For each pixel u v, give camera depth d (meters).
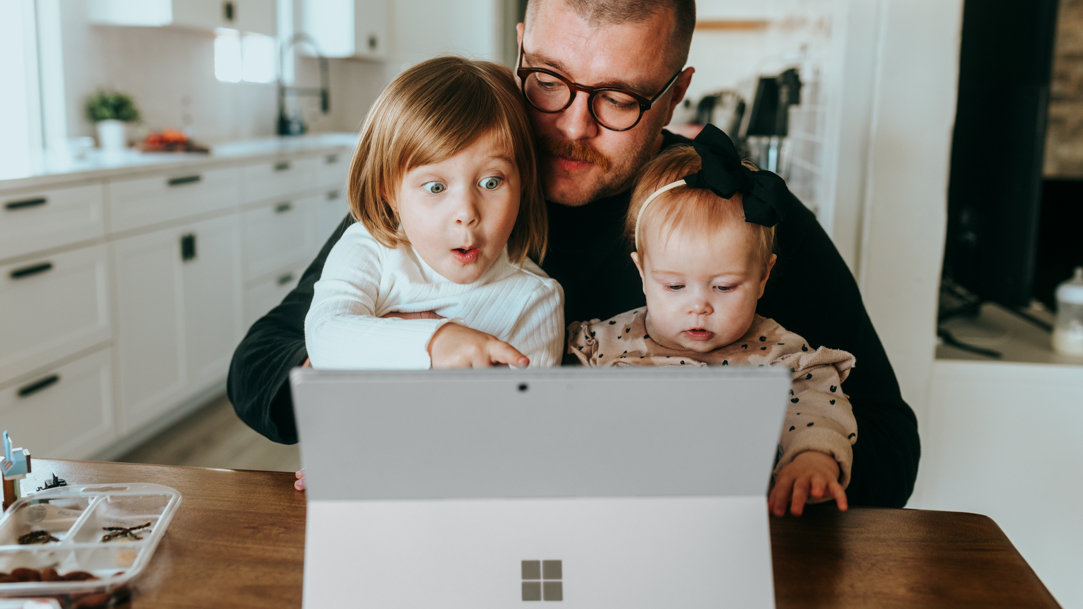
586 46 1.09
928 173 2.01
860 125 2.03
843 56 2.03
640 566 0.67
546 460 0.66
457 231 1.00
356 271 1.06
